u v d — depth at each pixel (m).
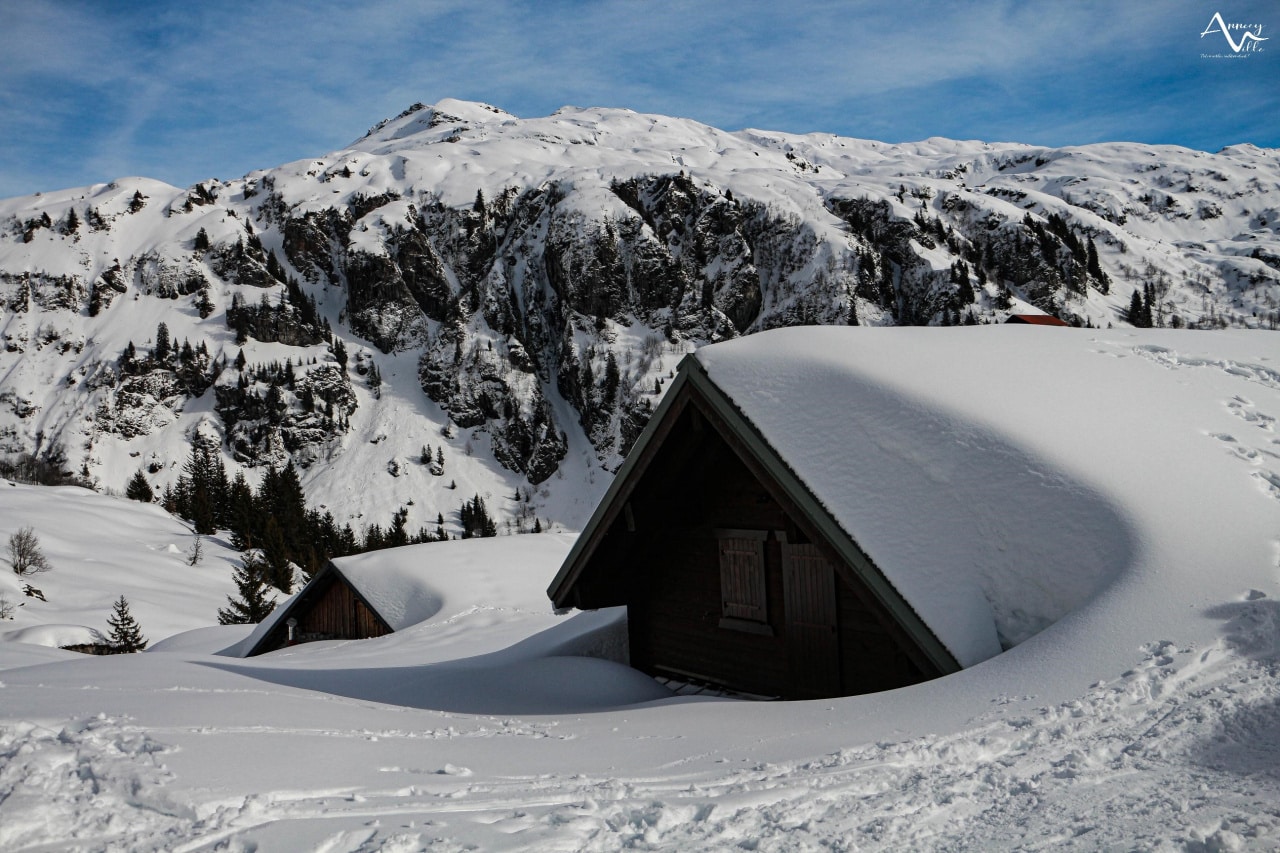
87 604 47.12
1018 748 4.67
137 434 152.62
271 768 4.63
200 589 57.56
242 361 158.25
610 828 3.82
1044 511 7.01
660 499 10.56
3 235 193.00
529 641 16.14
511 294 179.75
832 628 9.10
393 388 166.00
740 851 3.51
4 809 3.81
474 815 3.99
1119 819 3.49
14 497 70.06
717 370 9.24
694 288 167.12
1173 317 176.12
